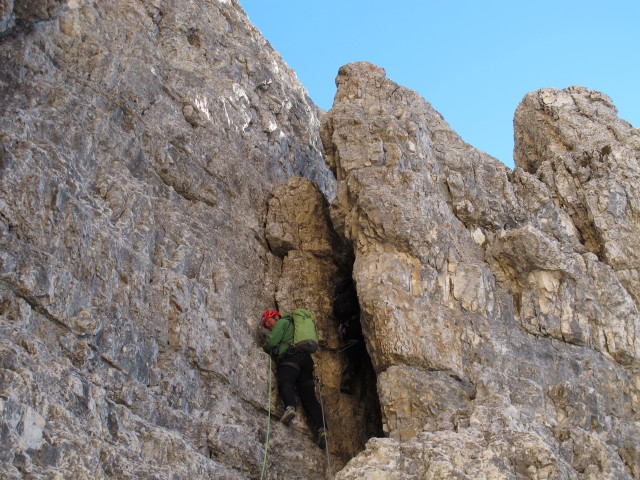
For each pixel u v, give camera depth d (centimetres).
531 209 1324
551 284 1192
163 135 1234
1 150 916
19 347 800
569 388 1100
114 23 1267
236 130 1430
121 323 970
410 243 1166
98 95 1155
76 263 947
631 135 1438
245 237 1295
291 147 1609
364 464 924
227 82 1461
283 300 1266
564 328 1170
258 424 1088
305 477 1094
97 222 1002
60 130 1045
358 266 1180
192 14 1509
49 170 948
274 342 1162
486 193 1320
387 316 1105
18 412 740
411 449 930
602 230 1299
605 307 1209
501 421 977
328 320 1273
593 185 1338
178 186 1222
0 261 860
